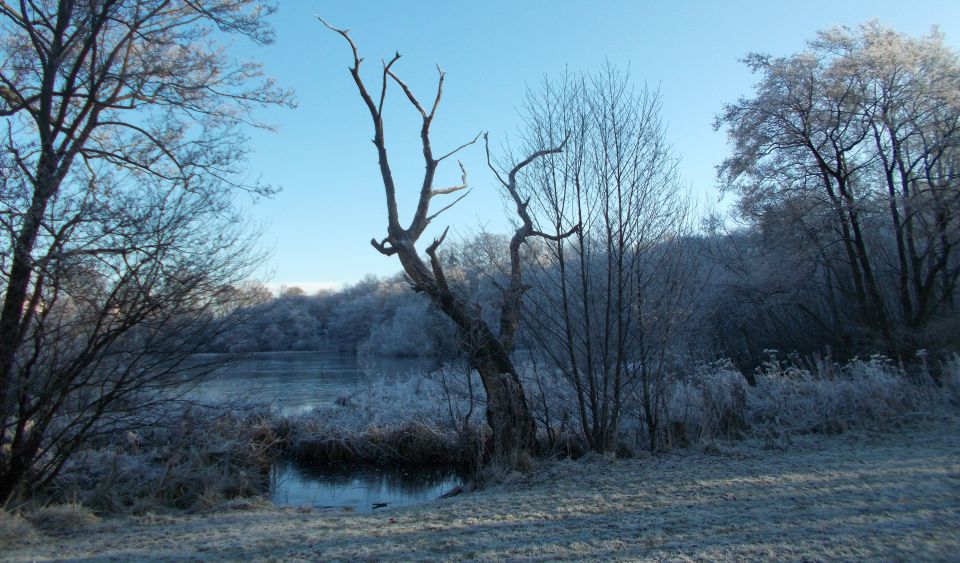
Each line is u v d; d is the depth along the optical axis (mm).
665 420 12109
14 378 7852
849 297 23625
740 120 22906
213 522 7629
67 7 8844
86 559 5797
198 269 8656
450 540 6031
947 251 20219
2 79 8719
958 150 20594
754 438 11891
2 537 6445
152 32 9938
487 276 12648
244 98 11250
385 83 12188
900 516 6043
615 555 5332
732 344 26938
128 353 8445
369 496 11852
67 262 7695
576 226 11617
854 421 12336
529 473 9953
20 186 7625
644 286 11906
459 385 14914
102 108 9586
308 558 5633
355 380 32125
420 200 12445
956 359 15328
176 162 9656
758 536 5668
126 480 9352
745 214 23547
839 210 21266
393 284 69625
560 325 12023
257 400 14062
